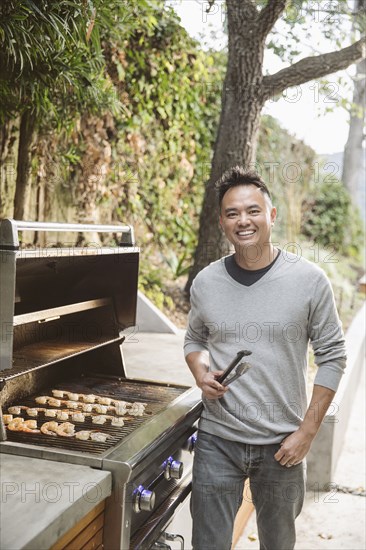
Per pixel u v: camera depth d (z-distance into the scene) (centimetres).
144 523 203
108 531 176
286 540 217
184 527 249
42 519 140
